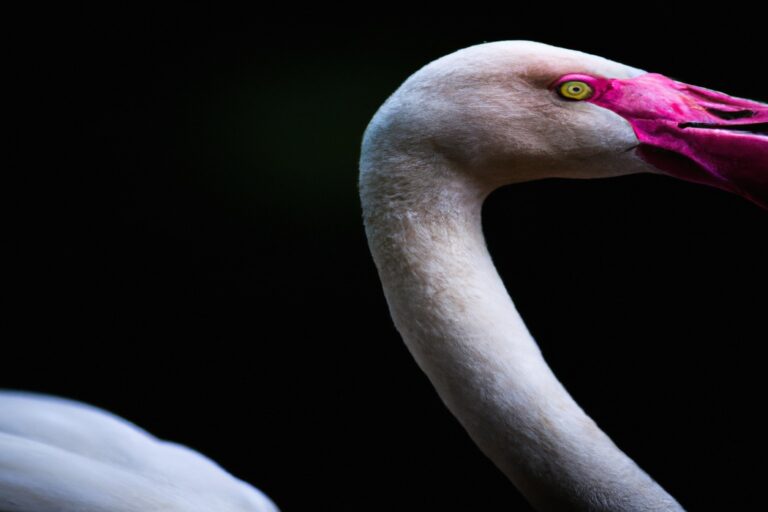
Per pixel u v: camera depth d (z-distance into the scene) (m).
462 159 2.44
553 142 2.44
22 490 2.42
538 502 2.44
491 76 2.44
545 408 2.44
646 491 2.43
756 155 2.44
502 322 2.44
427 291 2.44
